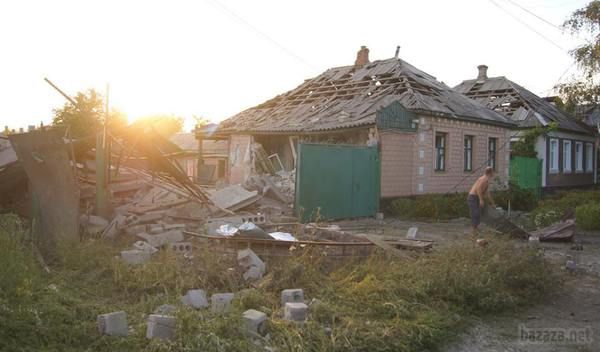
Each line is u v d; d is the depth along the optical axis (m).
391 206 17.05
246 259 6.81
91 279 6.69
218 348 4.52
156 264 6.77
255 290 6.11
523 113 27.05
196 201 11.19
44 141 8.20
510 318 6.51
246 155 20.28
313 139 19.09
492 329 6.09
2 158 10.12
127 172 12.35
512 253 7.80
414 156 17.97
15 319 4.61
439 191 19.20
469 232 13.39
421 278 6.72
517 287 7.28
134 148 10.84
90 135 10.62
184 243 8.28
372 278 6.66
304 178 14.14
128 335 4.82
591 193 22.05
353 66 23.67
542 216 15.82
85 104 31.59
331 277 6.96
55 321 4.83
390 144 17.06
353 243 7.82
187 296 5.80
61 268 7.21
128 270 6.70
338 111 19.27
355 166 15.73
